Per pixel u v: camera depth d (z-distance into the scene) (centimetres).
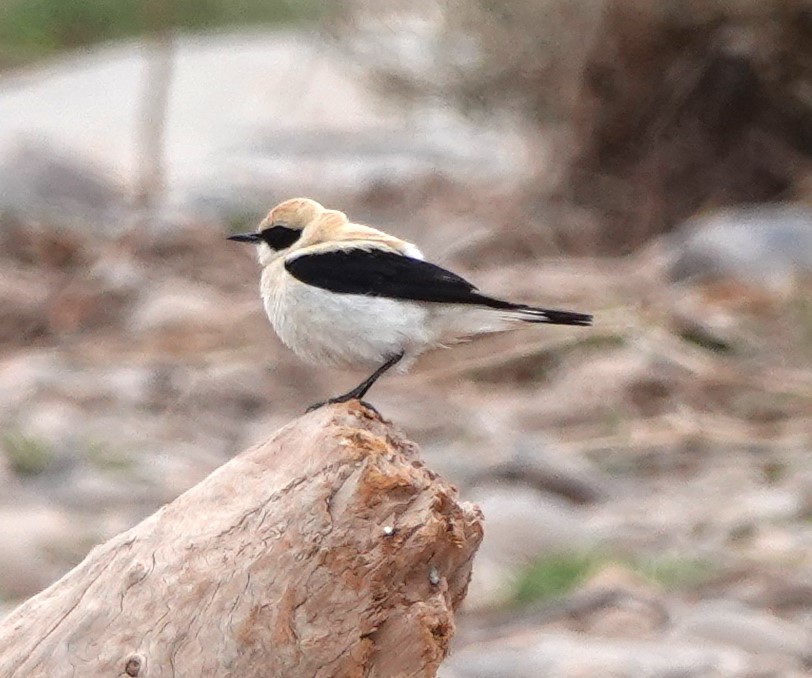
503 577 1238
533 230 2064
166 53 2659
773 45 2033
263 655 584
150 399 1695
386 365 749
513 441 1511
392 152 2633
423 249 2044
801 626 1152
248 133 2742
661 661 1066
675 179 2089
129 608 598
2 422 1608
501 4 2119
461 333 752
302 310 743
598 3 2062
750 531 1334
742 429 1562
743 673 1055
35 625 612
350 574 580
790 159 2069
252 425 1633
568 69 2105
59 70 3203
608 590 1188
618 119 2102
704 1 2019
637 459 1517
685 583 1222
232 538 593
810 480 1448
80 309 1969
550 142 2178
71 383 1734
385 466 586
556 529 1305
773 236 1869
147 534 608
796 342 1697
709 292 1800
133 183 2489
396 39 2241
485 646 1127
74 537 1321
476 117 2206
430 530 580
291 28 3441
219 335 1850
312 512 582
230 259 2142
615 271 1909
